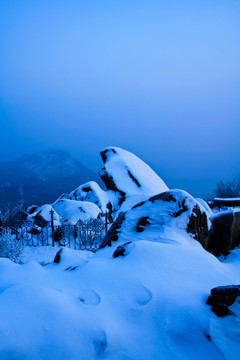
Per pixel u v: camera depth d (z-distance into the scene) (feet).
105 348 6.24
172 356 6.16
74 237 29.01
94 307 7.70
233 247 19.34
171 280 9.55
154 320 7.41
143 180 48.16
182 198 18.49
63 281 9.48
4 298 6.97
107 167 50.11
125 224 18.42
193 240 17.08
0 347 5.65
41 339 6.05
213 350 6.32
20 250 22.70
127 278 9.53
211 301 7.95
